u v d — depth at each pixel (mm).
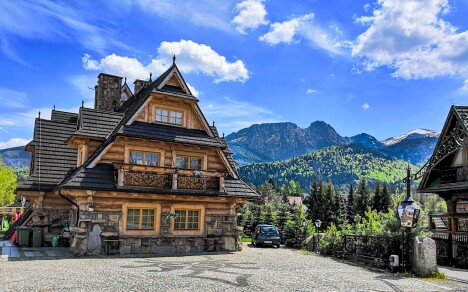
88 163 17625
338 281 11781
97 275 11633
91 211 16969
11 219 44312
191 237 19266
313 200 64938
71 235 18297
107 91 26062
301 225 25750
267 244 25672
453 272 14758
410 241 13562
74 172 18953
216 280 11375
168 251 18672
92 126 19734
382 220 17812
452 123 20500
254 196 20891
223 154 21047
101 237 17125
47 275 11398
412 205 13680
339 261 17141
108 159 18141
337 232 20391
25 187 20312
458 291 10617
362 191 66438
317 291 10211
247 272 13102
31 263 13992
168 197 18641
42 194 20750
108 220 17453
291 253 20672
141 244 18000
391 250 14422
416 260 13094
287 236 26375
